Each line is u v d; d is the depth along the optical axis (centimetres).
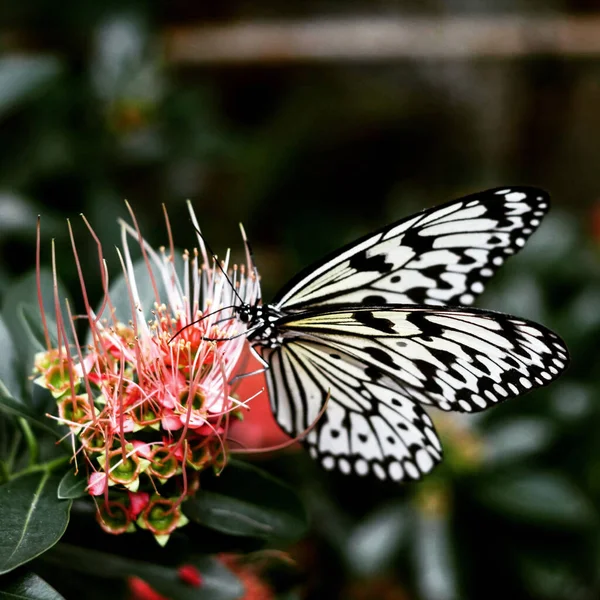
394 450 50
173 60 89
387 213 102
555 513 61
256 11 99
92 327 44
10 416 47
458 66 108
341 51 95
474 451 62
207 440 45
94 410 45
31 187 66
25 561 43
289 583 54
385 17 103
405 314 48
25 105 66
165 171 73
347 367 50
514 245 49
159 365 45
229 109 107
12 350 48
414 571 61
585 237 78
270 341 48
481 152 112
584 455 64
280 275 83
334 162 107
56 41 77
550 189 113
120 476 44
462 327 48
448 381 49
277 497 47
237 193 94
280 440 57
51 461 46
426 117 109
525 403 64
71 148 67
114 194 66
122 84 68
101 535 47
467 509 63
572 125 110
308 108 105
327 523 62
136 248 63
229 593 48
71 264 62
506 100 109
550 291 75
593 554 62
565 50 99
